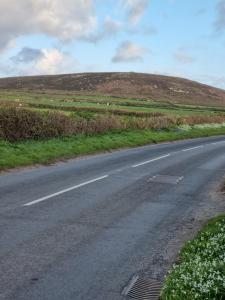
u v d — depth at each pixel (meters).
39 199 12.43
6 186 14.09
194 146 34.12
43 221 10.16
